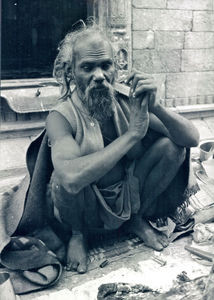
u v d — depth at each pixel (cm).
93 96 285
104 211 317
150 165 325
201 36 638
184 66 634
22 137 521
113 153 277
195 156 539
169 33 612
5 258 308
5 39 560
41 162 319
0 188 460
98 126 300
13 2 561
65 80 307
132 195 327
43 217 341
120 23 559
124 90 319
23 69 575
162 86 623
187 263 318
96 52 279
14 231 329
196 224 362
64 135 288
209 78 658
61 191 295
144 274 305
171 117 302
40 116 533
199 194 409
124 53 571
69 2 579
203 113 647
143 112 281
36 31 583
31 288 289
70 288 293
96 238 346
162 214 358
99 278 303
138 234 347
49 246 330
